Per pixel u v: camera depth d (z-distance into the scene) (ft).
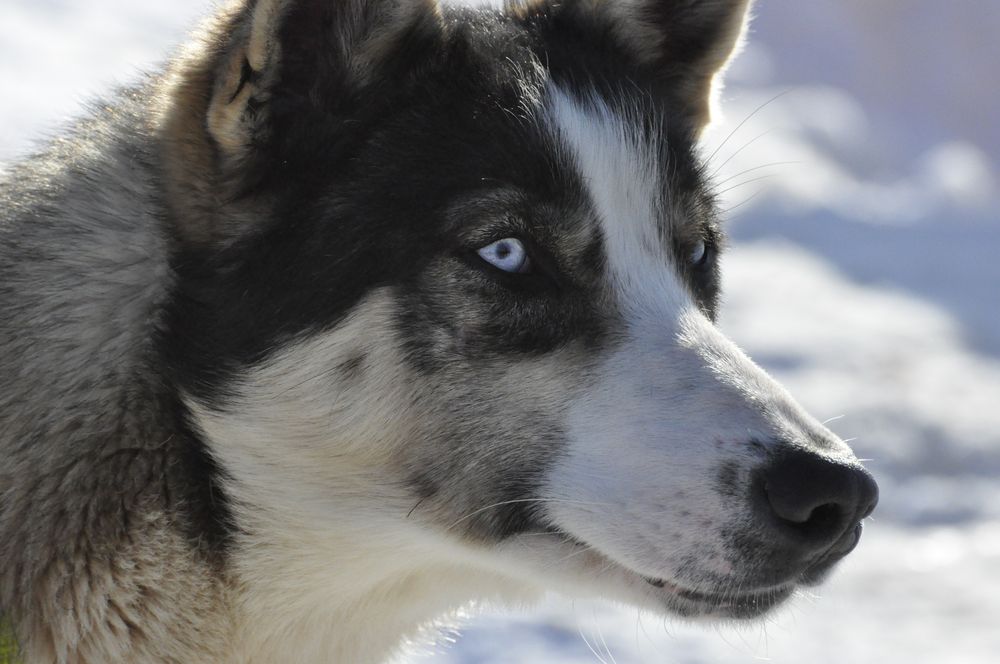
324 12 18.74
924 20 131.34
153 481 18.04
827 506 17.49
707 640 31.09
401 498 18.78
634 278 19.42
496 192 18.81
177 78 18.90
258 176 18.62
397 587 20.02
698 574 17.72
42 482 17.65
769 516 17.39
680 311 19.35
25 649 17.54
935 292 62.59
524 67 20.45
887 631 32.37
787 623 32.53
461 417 18.60
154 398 18.20
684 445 17.85
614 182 19.62
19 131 49.52
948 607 33.94
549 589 20.18
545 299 18.76
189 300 18.48
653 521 17.85
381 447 18.62
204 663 18.72
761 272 61.36
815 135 89.76
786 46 124.88
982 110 125.18
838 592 34.71
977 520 40.78
